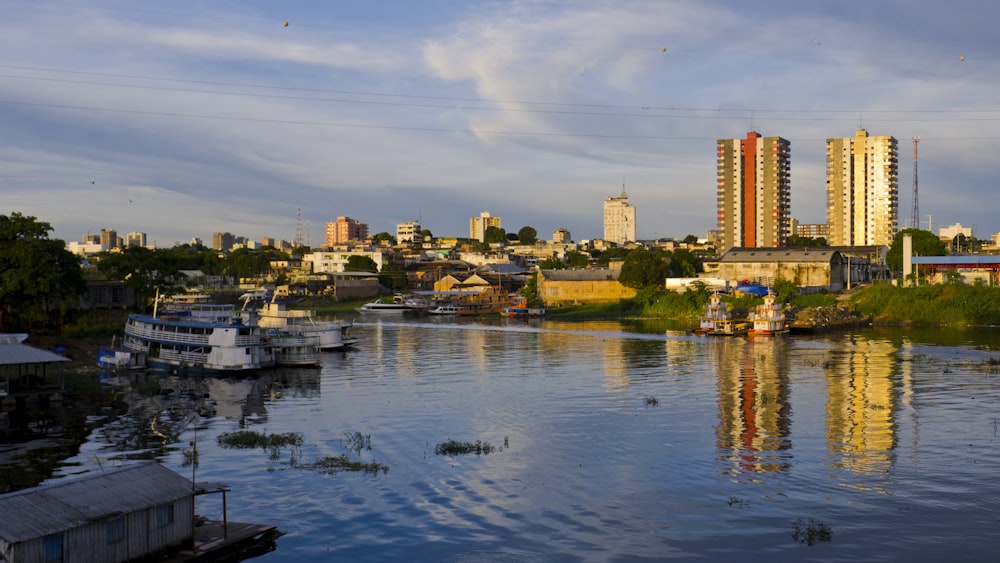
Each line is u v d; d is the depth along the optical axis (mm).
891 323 168625
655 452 55406
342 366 106375
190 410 72812
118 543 33000
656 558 36875
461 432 62312
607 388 83938
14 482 48406
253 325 108000
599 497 45469
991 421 64500
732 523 41062
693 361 107688
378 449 56719
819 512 42531
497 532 40219
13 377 84125
